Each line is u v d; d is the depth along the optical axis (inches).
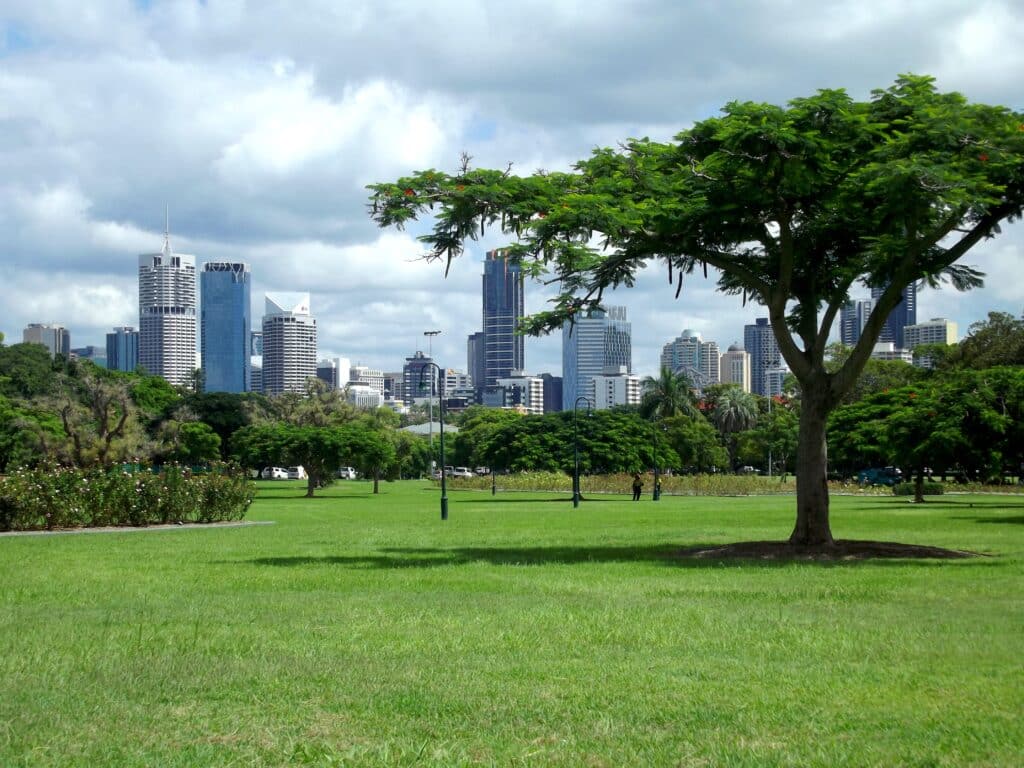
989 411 1739.7
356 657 410.3
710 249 962.1
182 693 345.1
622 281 997.2
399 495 3312.0
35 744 282.4
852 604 570.6
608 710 321.1
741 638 452.8
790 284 972.6
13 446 3002.0
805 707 323.6
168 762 266.5
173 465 1533.0
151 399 4867.1
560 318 1027.9
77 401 3437.5
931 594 615.8
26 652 419.2
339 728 300.4
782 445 4338.1
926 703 327.3
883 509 1931.6
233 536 1233.4
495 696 339.6
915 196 765.3
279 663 396.5
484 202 837.8
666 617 516.4
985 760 265.1
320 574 756.0
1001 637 451.2
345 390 4562.0
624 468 3403.1
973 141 809.5
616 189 851.4
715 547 970.7
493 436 3548.2
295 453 3248.0
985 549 965.8
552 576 733.3
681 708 322.7
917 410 1850.4
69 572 781.3
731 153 794.2
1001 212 869.8
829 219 933.2
